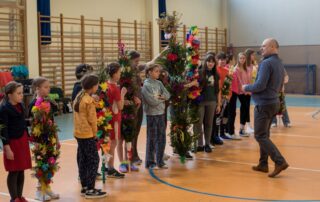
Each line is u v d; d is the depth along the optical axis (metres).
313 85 16.81
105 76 5.16
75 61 12.54
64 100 11.88
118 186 4.92
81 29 12.62
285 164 5.18
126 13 14.25
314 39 16.67
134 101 5.46
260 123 5.21
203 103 6.48
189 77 6.01
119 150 5.51
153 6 14.93
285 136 8.03
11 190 4.11
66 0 12.34
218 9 18.56
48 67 11.78
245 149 6.89
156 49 15.18
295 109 12.34
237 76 7.62
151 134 5.63
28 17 11.16
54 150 4.40
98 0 13.24
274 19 17.52
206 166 5.83
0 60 10.73
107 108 4.91
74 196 4.58
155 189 4.79
